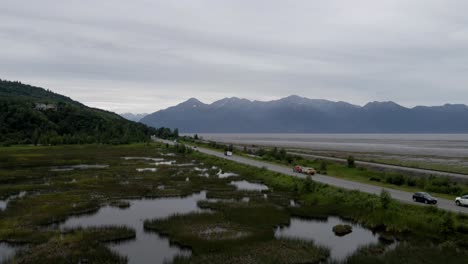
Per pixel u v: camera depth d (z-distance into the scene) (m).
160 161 109.38
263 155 116.31
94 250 31.66
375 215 41.62
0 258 30.05
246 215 44.66
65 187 63.19
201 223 40.88
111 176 76.56
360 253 31.56
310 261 29.97
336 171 80.00
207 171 87.19
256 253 31.50
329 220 43.66
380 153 156.00
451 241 33.94
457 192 52.94
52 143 168.38
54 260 29.44
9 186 63.31
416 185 59.53
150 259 30.38
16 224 39.91
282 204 51.56
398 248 32.59
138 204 51.84
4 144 159.38
